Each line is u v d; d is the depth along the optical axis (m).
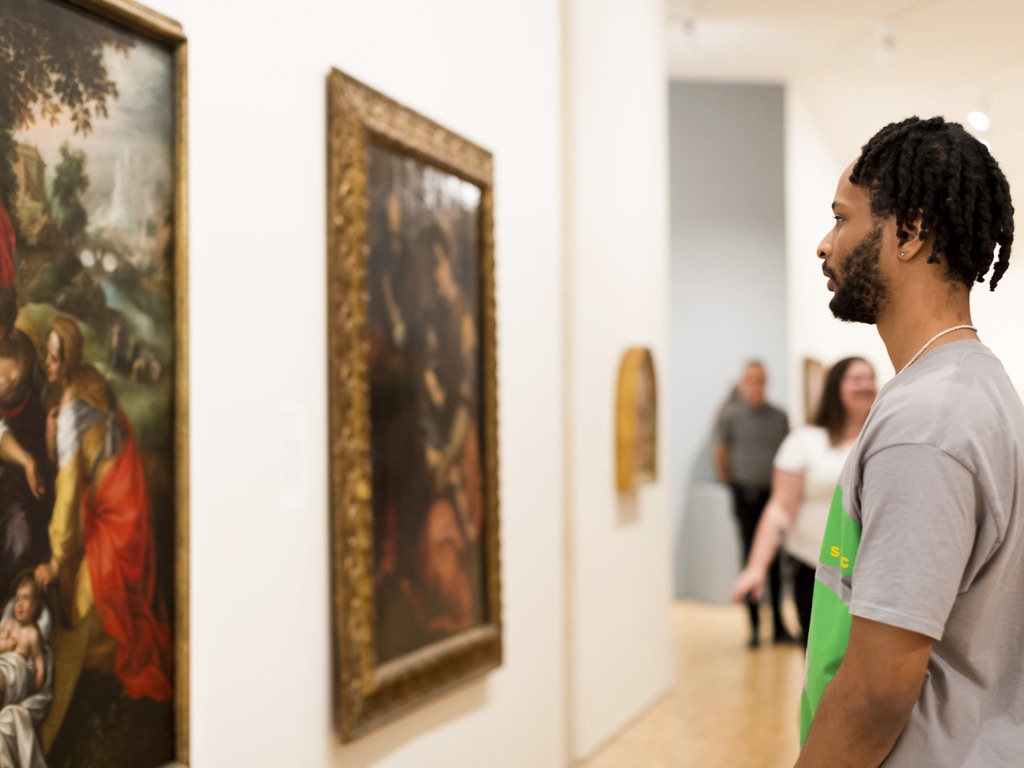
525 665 3.95
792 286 9.07
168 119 2.10
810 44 7.99
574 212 4.78
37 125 1.79
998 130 8.74
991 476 1.29
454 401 3.36
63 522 1.84
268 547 2.48
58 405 1.84
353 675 2.73
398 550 3.01
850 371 3.85
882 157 1.47
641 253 5.60
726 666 6.45
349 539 2.73
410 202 3.09
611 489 5.11
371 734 2.92
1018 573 1.38
